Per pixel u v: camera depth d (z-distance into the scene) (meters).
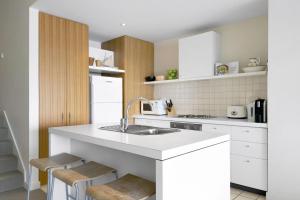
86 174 1.68
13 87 3.35
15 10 3.29
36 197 2.71
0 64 3.80
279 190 2.53
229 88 3.70
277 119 2.54
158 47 4.73
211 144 1.61
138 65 4.46
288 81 2.46
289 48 2.45
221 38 3.76
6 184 2.90
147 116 4.05
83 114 3.48
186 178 1.39
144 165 1.76
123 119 2.24
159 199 1.25
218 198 1.68
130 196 1.29
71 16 3.27
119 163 1.95
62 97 3.23
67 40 3.31
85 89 3.53
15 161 3.21
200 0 2.80
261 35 3.33
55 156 2.19
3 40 3.69
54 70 3.15
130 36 4.30
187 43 3.84
